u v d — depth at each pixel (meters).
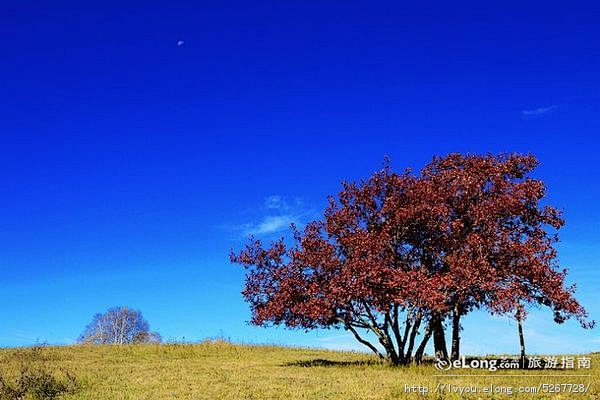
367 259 26.77
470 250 26.42
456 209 28.56
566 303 25.64
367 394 17.95
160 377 22.58
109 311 62.97
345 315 27.81
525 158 31.09
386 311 26.75
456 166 31.64
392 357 28.03
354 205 30.05
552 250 26.89
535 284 26.52
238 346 39.12
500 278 26.31
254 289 30.08
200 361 31.12
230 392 18.75
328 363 29.72
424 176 31.62
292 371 24.73
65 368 26.66
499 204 28.17
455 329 29.22
